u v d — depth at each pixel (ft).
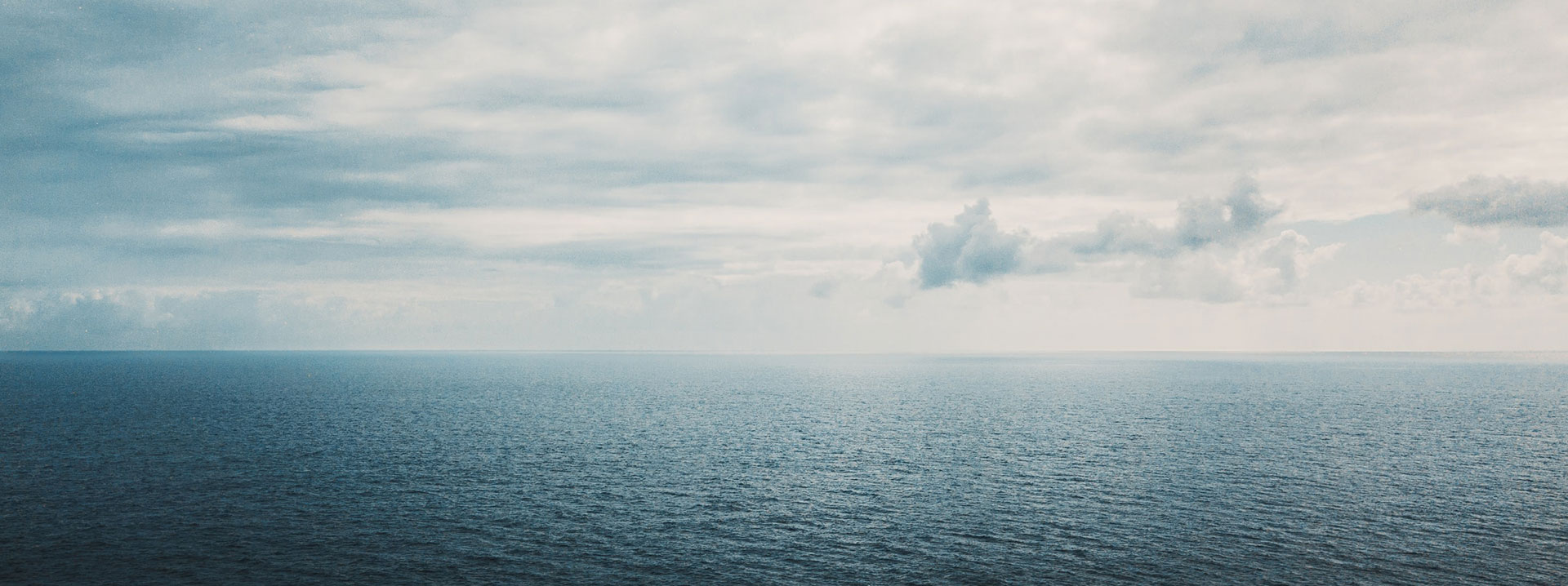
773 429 339.77
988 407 444.14
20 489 200.95
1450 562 148.87
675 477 226.79
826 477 227.61
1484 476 224.74
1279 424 347.77
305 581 136.98
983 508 189.26
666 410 431.02
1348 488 209.36
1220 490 208.13
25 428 319.27
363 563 146.51
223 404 439.63
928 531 170.60
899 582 139.85
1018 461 253.03
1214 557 152.56
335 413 394.93
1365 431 323.37
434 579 138.72
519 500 195.21
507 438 303.68
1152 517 180.34
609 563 148.66
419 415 391.45
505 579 139.64
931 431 333.01
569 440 300.61
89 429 316.19
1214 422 359.25
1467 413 394.73
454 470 232.94
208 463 240.94
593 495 202.59
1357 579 140.26
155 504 186.09
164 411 392.27
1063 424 354.13
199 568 142.61
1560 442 290.97
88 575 137.90
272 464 240.53
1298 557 152.46
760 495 203.92
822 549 157.89
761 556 153.58
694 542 162.09
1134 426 345.51
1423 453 264.72
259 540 159.22
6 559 145.18
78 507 182.80
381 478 219.82
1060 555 154.30
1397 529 169.89
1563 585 136.46
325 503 190.08
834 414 409.08
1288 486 211.82
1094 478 223.92
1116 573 144.25
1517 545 158.20
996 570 146.10
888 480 222.89
